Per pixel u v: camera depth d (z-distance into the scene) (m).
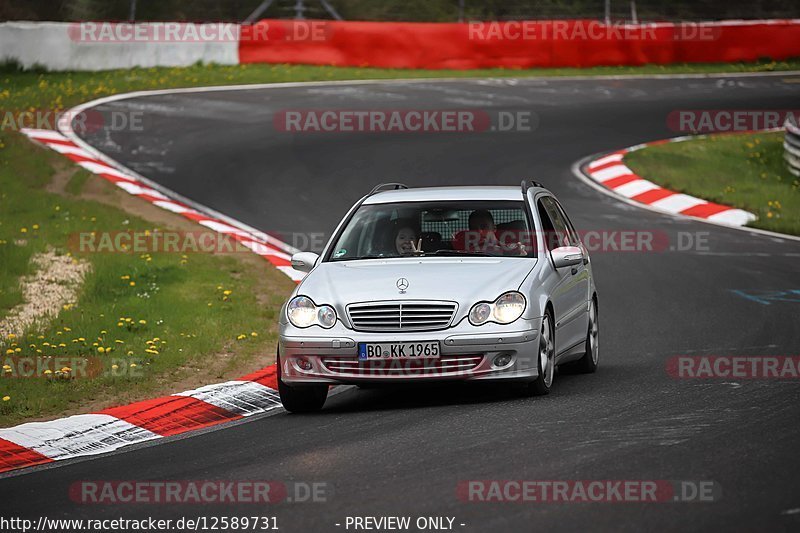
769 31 138.50
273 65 122.69
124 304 45.91
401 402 32.50
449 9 156.12
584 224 66.31
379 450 25.62
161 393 35.25
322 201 70.31
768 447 24.08
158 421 31.56
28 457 28.34
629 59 134.62
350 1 155.38
